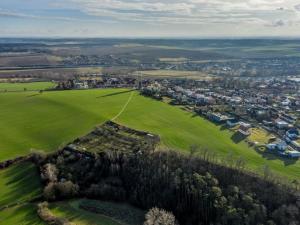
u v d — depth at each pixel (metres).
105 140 171.38
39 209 125.31
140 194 134.62
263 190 128.12
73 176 144.88
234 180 134.62
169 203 130.62
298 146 171.75
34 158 156.25
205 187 129.62
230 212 117.62
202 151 157.12
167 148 161.62
